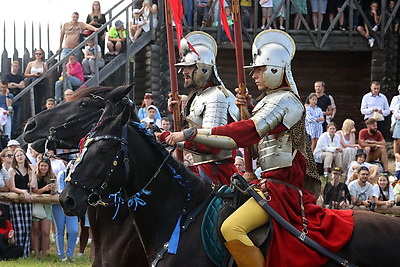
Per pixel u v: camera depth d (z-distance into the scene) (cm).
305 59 2734
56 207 1531
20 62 2512
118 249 897
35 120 994
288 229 747
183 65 949
